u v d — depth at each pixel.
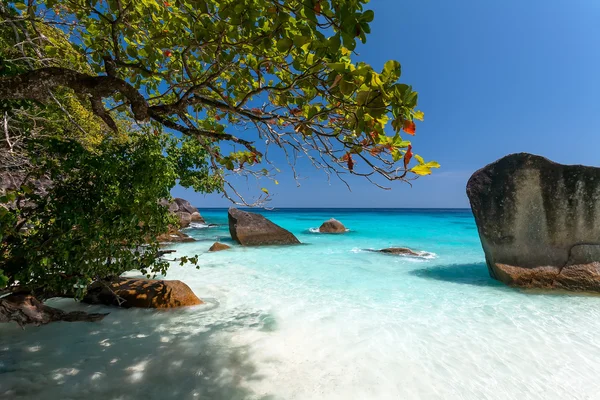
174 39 3.54
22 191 3.68
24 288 4.20
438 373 3.91
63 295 5.22
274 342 4.69
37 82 2.40
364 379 3.76
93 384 3.50
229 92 3.75
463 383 3.71
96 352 4.23
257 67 3.08
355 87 2.01
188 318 5.60
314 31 2.04
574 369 4.02
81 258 3.87
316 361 4.16
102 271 4.17
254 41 2.53
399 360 4.21
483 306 6.40
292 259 11.64
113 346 4.43
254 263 10.80
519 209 8.12
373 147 2.47
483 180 8.76
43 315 4.38
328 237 19.61
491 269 8.73
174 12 3.36
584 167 7.74
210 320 5.53
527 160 8.15
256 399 3.35
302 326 5.33
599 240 7.57
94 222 3.90
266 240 15.34
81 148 3.82
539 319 5.70
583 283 7.31
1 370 3.66
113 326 5.11
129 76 4.08
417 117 2.13
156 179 4.42
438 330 5.20
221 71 2.92
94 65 4.07
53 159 3.86
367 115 2.16
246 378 3.74
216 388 3.52
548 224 7.91
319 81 2.46
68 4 3.43
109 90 2.55
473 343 4.72
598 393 3.54
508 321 5.60
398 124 1.85
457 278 8.81
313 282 8.29
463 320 5.64
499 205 8.34
